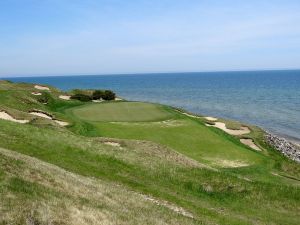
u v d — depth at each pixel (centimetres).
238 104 13512
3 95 4966
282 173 3475
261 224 2083
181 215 1877
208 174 2609
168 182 2455
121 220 1522
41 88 7088
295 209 2338
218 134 4325
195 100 15188
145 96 17362
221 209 2223
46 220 1318
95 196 1716
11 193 1425
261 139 4825
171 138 3950
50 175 1764
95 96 7106
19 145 2558
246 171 3244
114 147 2922
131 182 2314
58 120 4238
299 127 8556
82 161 2506
